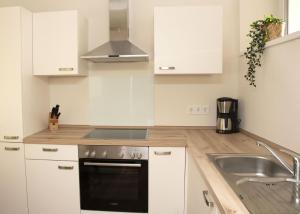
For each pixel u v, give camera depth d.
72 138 2.12
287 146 1.55
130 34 2.54
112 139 2.06
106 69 2.61
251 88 2.13
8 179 2.18
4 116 2.15
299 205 1.02
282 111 1.61
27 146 2.13
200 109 2.56
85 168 2.08
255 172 1.58
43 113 2.54
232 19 2.47
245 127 2.30
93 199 2.11
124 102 2.62
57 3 2.61
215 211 1.07
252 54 1.98
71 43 2.26
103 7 2.58
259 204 0.99
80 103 2.66
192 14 2.13
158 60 2.17
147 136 2.20
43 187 2.14
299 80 1.41
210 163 1.43
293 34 1.44
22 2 2.64
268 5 2.32
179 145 1.99
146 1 2.52
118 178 2.10
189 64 2.16
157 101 2.59
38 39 2.29
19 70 2.13
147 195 2.06
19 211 2.18
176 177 2.02
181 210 2.04
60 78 2.66
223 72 2.51
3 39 2.13
